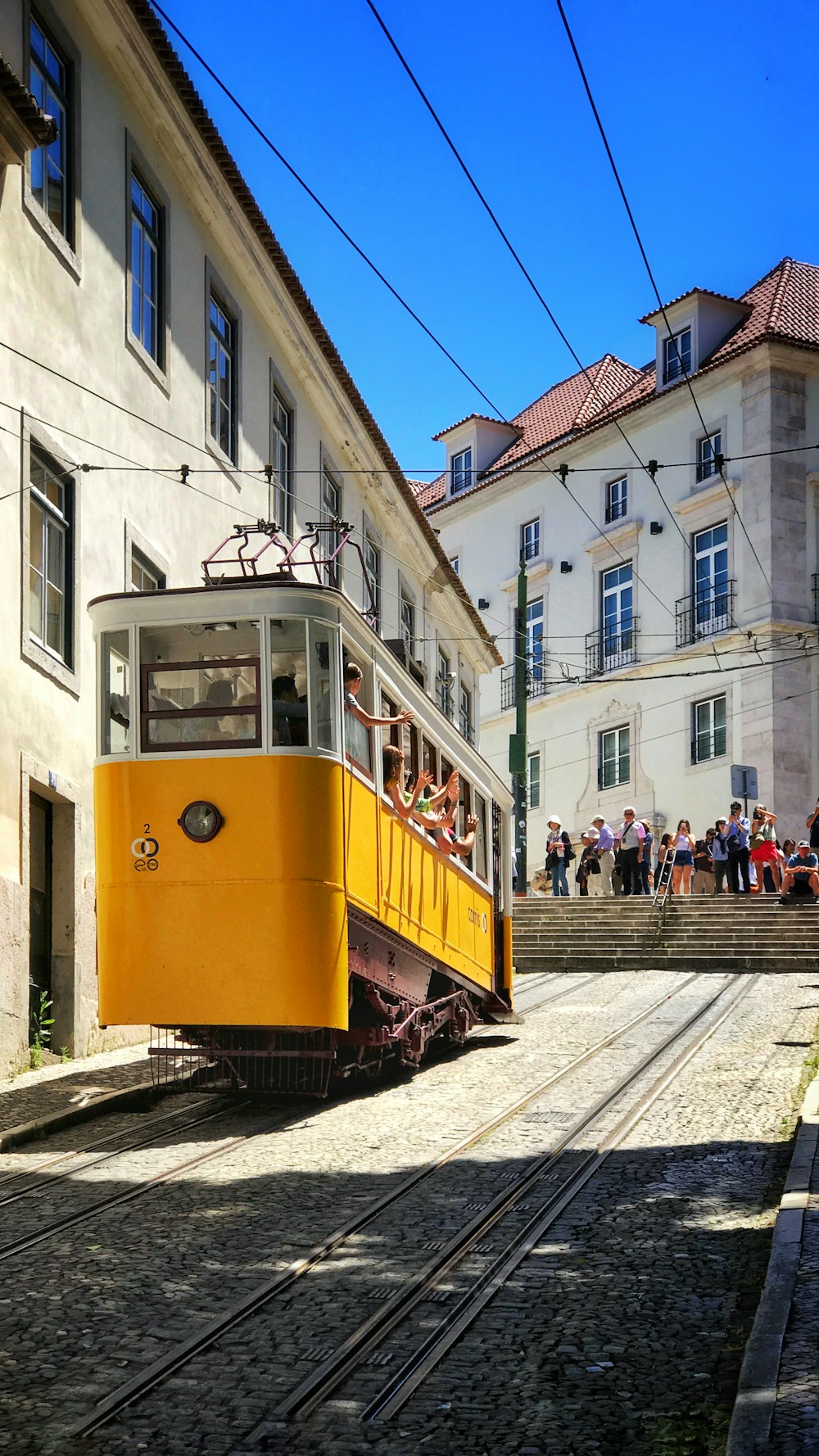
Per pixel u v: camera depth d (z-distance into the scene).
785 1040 16.38
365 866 12.98
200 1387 6.31
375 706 13.58
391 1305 7.35
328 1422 5.99
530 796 46.69
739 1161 10.44
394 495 31.55
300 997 11.86
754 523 40.25
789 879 28.78
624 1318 7.21
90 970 16.44
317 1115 12.57
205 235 21.39
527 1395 6.29
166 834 12.16
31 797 15.63
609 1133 11.58
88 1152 10.94
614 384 50.19
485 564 49.53
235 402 22.72
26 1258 8.12
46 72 16.38
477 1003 17.86
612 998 21.72
